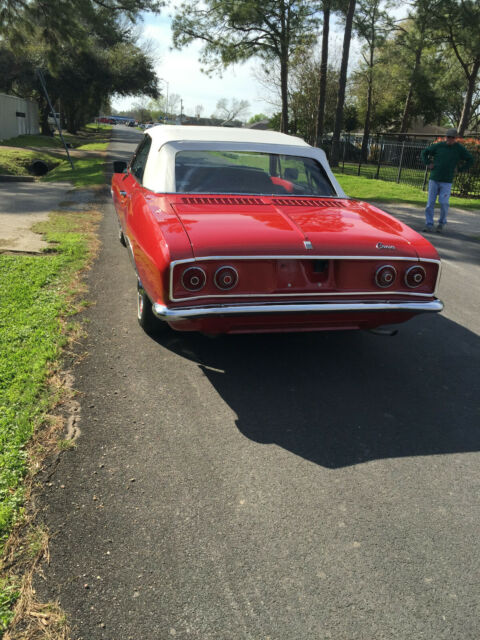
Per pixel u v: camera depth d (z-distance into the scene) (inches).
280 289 121.0
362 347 165.8
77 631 69.7
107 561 80.7
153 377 137.8
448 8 1032.8
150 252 123.4
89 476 98.9
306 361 153.9
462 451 113.1
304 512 93.0
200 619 72.4
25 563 79.6
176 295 114.8
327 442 114.1
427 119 1768.0
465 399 135.3
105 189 500.7
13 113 1343.5
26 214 342.0
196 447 110.0
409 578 80.4
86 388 129.6
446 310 203.9
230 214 132.9
